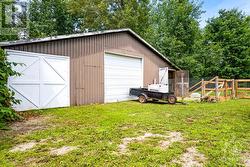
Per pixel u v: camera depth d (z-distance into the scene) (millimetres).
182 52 21766
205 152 3340
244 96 13742
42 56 8016
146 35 21844
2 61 5395
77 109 7934
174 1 22625
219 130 4684
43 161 3041
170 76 15844
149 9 24953
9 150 3506
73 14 26234
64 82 8750
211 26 25125
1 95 5414
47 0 27359
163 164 2910
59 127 5027
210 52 22203
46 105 8141
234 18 24219
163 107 8680
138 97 11062
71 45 9016
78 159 3074
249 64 22797
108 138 4086
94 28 24234
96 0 23812
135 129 4777
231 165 2873
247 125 5191
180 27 21875
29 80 7625
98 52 10219
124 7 24344
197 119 5984
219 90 12141
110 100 10906
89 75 9766
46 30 25750
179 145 3658
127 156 3166
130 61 12273
